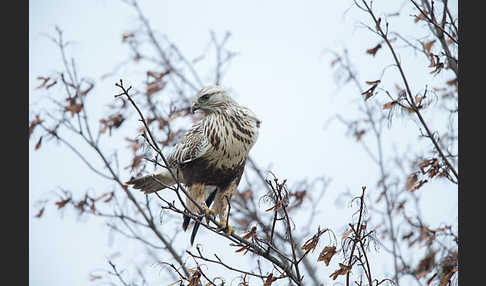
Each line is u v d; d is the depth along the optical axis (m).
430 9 10.33
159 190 13.54
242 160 12.93
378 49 10.24
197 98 12.79
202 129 12.87
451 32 10.12
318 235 8.34
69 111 13.07
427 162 9.94
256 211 13.55
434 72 9.66
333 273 8.09
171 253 12.06
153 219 12.61
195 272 8.55
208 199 13.41
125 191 13.16
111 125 13.39
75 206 12.95
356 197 8.21
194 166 12.76
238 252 8.92
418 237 12.27
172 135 14.23
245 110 12.91
